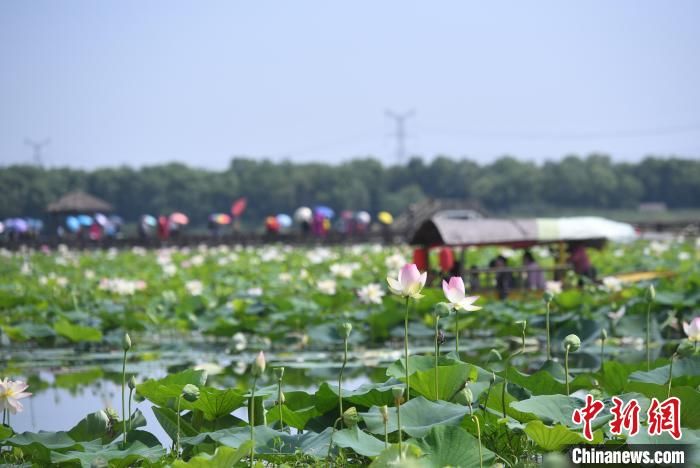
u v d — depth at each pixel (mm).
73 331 14773
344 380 12148
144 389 7430
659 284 18375
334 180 124438
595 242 21125
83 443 6945
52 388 12141
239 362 13922
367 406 7410
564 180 129750
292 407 7855
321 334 14094
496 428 7094
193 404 7277
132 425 7434
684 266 25516
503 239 19969
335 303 17328
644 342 15242
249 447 5539
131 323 15641
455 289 7312
